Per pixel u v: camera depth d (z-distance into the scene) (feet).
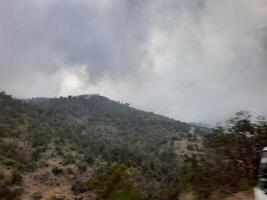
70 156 410.52
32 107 624.59
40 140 441.27
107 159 442.50
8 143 374.84
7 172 286.87
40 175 323.37
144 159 443.73
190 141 571.28
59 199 250.78
